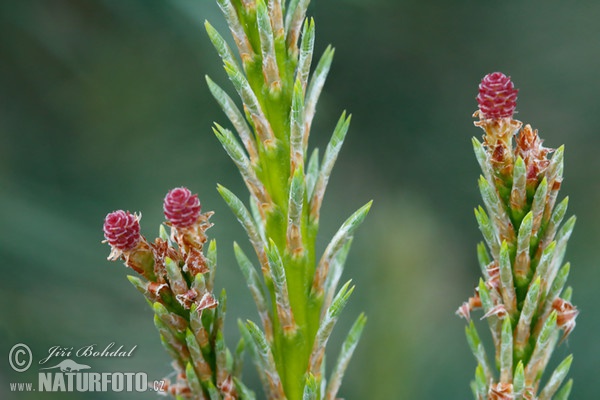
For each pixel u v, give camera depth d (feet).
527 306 0.96
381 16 1.45
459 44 1.51
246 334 0.99
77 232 1.24
